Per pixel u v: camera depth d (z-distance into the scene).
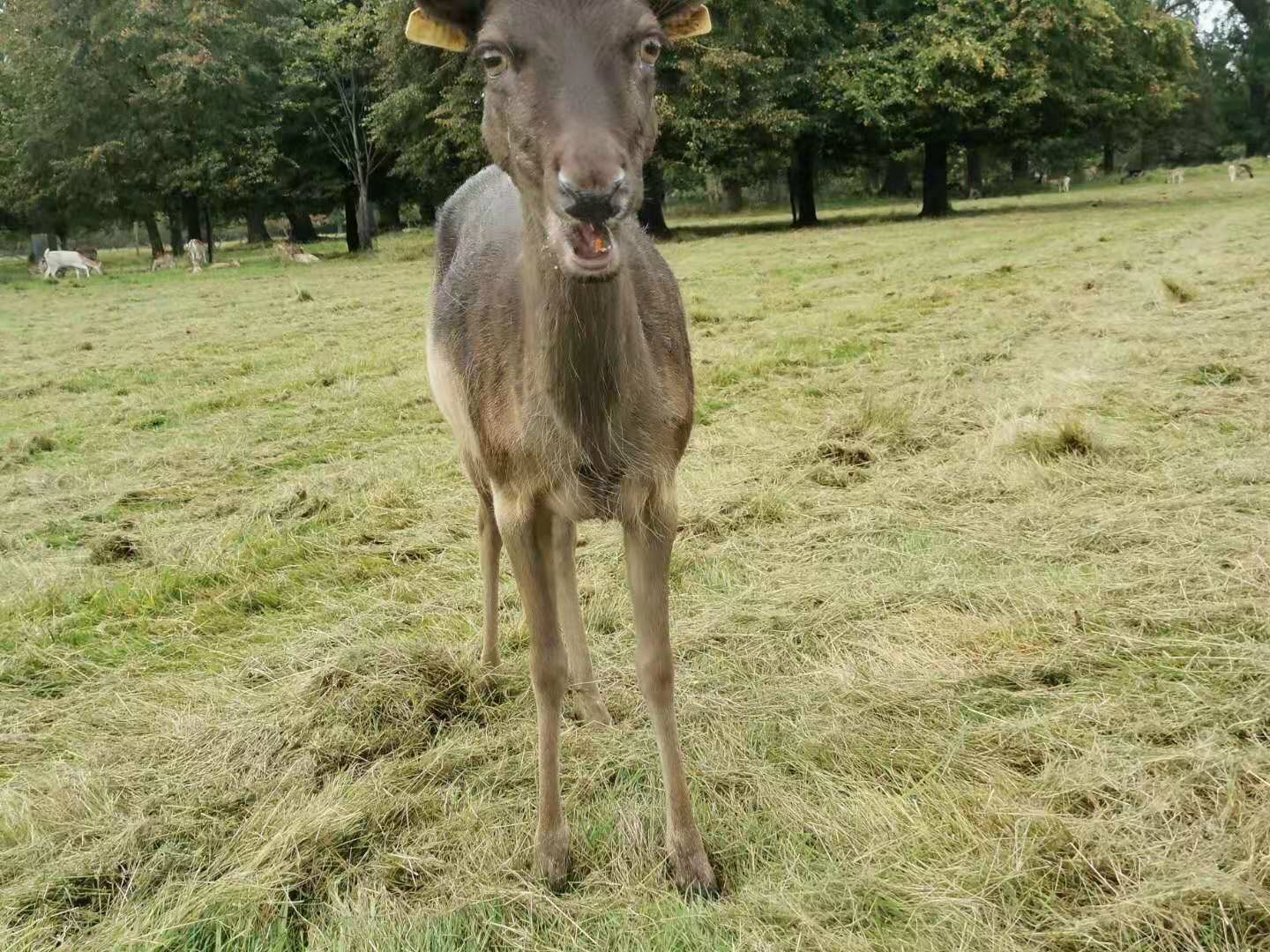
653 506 2.29
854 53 22.75
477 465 2.94
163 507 5.34
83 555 4.60
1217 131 54.84
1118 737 2.67
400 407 7.06
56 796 2.72
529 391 2.12
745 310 9.97
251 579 4.27
